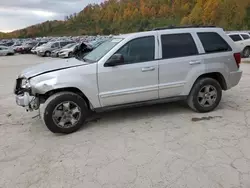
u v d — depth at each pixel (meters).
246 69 10.17
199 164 2.88
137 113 4.75
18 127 4.34
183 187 2.48
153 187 2.51
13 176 2.81
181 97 4.45
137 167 2.88
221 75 4.59
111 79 3.94
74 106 3.89
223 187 2.46
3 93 7.27
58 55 23.48
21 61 20.64
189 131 3.81
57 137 3.82
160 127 4.02
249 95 5.77
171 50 4.26
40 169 2.94
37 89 3.70
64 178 2.73
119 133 3.86
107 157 3.14
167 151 3.22
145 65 4.07
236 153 3.08
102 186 2.56
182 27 4.46
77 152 3.30
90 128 4.11
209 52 4.47
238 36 15.08
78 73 3.80
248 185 2.47
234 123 4.05
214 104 4.59
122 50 4.00
